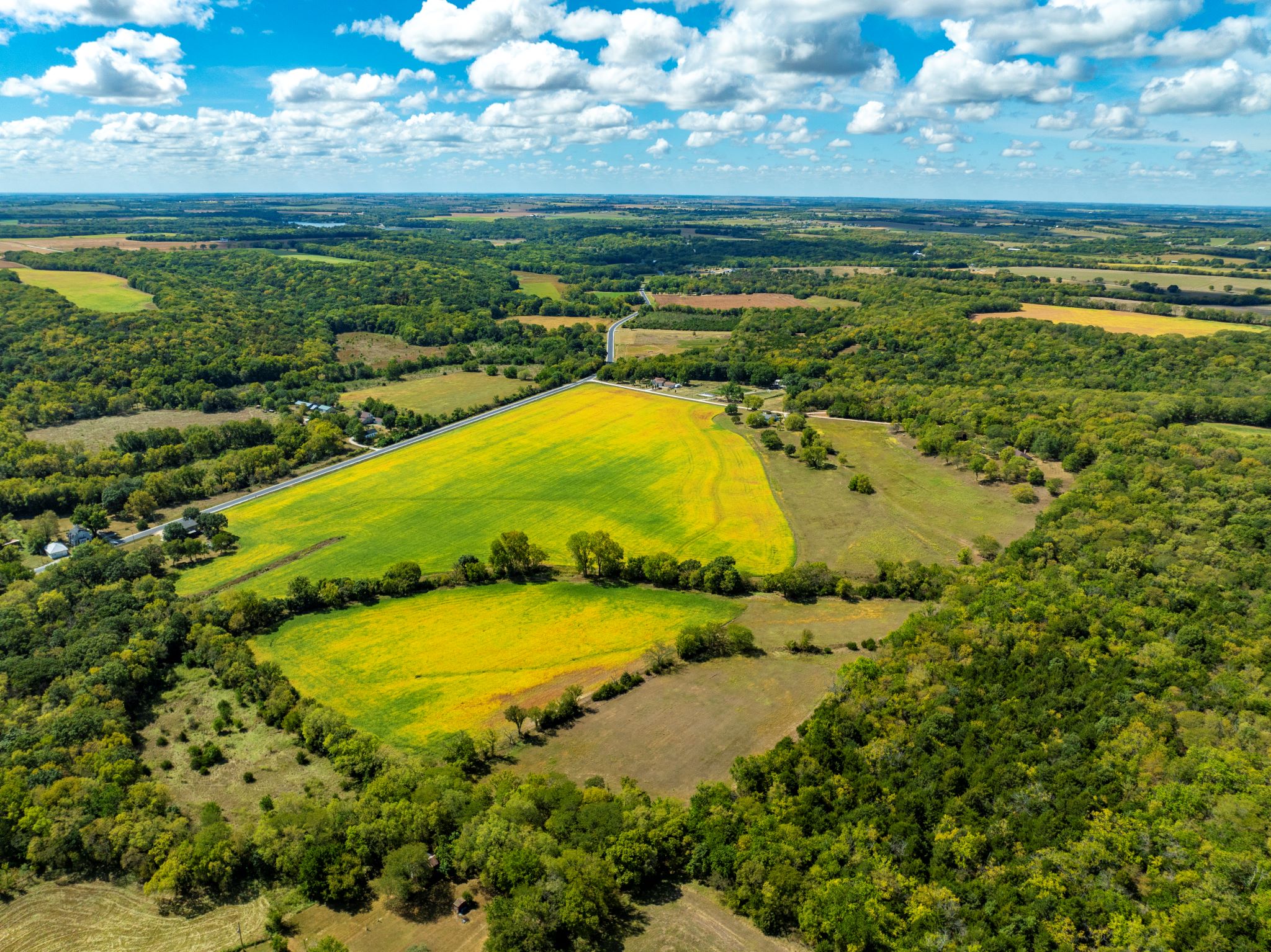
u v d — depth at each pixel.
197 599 123.81
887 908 64.00
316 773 88.25
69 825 73.31
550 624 121.38
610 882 66.75
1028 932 60.91
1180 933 58.41
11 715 90.69
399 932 66.31
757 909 66.25
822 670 107.19
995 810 74.69
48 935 66.50
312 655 112.88
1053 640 99.75
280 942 64.00
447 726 96.56
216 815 78.44
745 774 81.75
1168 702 86.12
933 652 100.00
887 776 79.56
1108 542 123.56
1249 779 73.00
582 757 89.62
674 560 136.12
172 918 68.25
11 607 114.19
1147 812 71.38
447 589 133.12
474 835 71.62
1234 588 108.44
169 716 98.69
